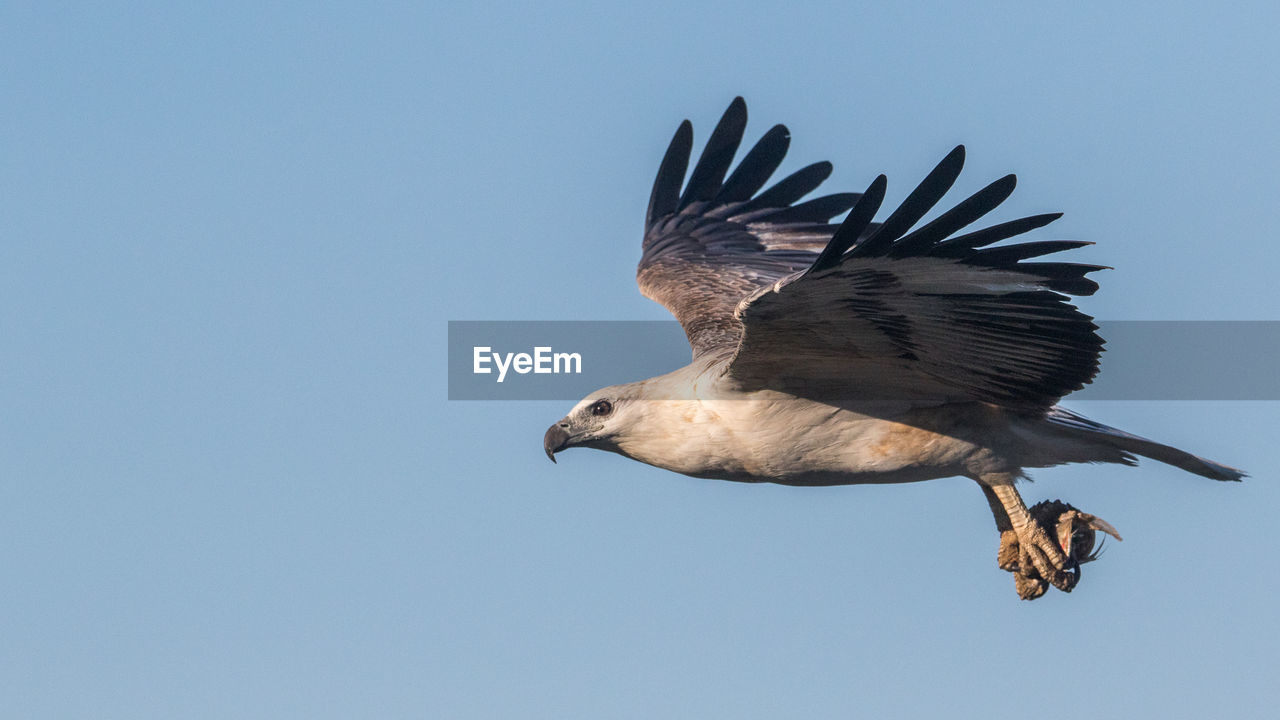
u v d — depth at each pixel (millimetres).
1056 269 9492
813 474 11570
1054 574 11758
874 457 11367
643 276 15750
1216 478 11312
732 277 15375
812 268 9227
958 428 11234
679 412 11453
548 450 11742
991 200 8984
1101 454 11414
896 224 9000
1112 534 11672
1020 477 11633
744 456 11438
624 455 11930
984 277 9484
